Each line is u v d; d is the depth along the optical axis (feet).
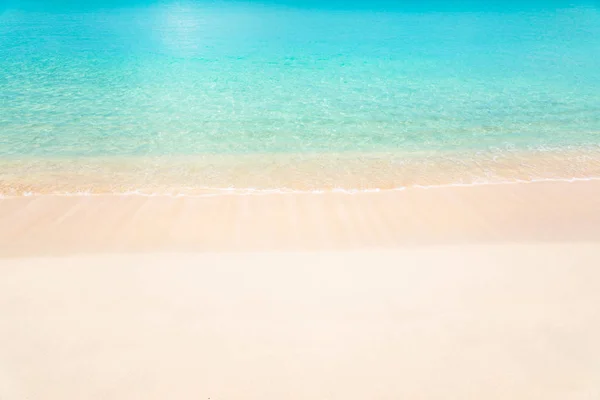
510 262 22.02
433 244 23.90
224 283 20.02
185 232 24.66
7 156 34.60
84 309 18.02
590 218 26.40
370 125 42.83
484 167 33.94
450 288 19.80
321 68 61.62
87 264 21.45
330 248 23.44
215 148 37.58
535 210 27.32
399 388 14.60
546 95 50.75
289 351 16.01
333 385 14.67
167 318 17.58
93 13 98.53
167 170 33.40
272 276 20.66
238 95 50.93
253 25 88.84
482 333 16.92
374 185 31.14
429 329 17.13
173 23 89.56
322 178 32.32
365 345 16.31
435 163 34.76
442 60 65.16
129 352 15.83
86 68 59.72
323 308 18.33
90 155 35.50
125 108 46.21
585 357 15.80
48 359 15.47
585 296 19.16
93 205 27.30
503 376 15.05
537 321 17.56
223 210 27.14
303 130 41.57
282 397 14.26
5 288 19.33
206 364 15.38
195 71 59.67
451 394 14.42
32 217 25.72
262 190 30.35
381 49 71.41
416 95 51.21
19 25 84.79
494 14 99.09
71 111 44.80
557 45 72.69
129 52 68.03
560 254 22.71
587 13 98.43
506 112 45.93
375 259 22.33
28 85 52.19
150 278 20.34
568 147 37.45
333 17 97.40
